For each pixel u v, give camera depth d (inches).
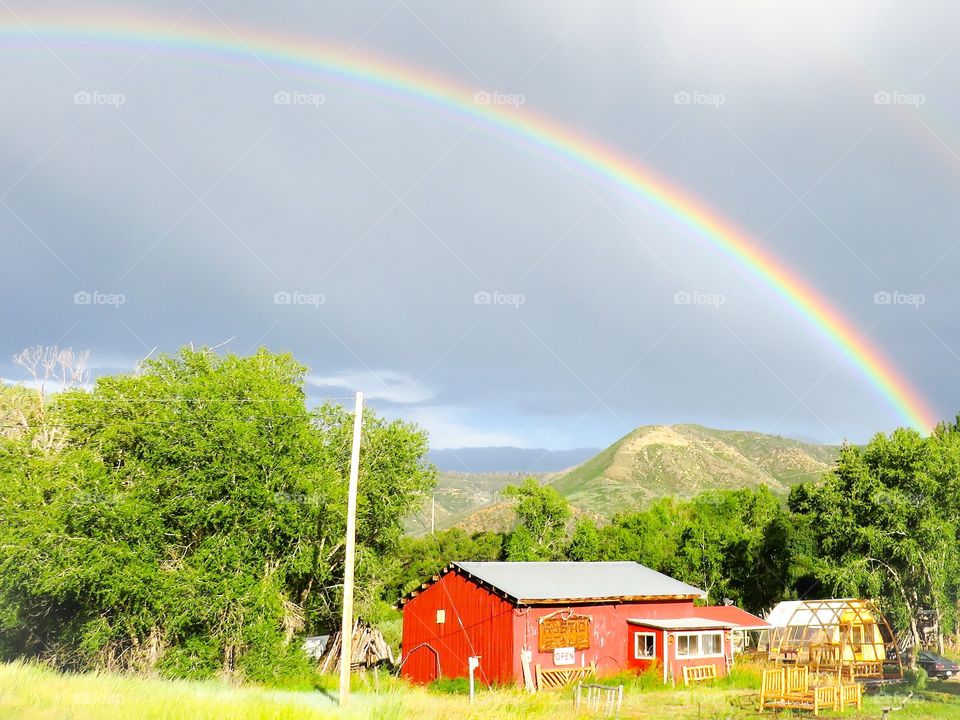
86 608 1182.3
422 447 1540.4
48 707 587.2
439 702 868.6
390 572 1640.0
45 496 1182.3
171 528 1211.2
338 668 1487.5
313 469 1299.2
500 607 1306.6
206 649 1125.1
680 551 2652.6
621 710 909.8
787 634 1476.4
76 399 1322.6
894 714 869.8
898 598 1582.2
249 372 1363.2
